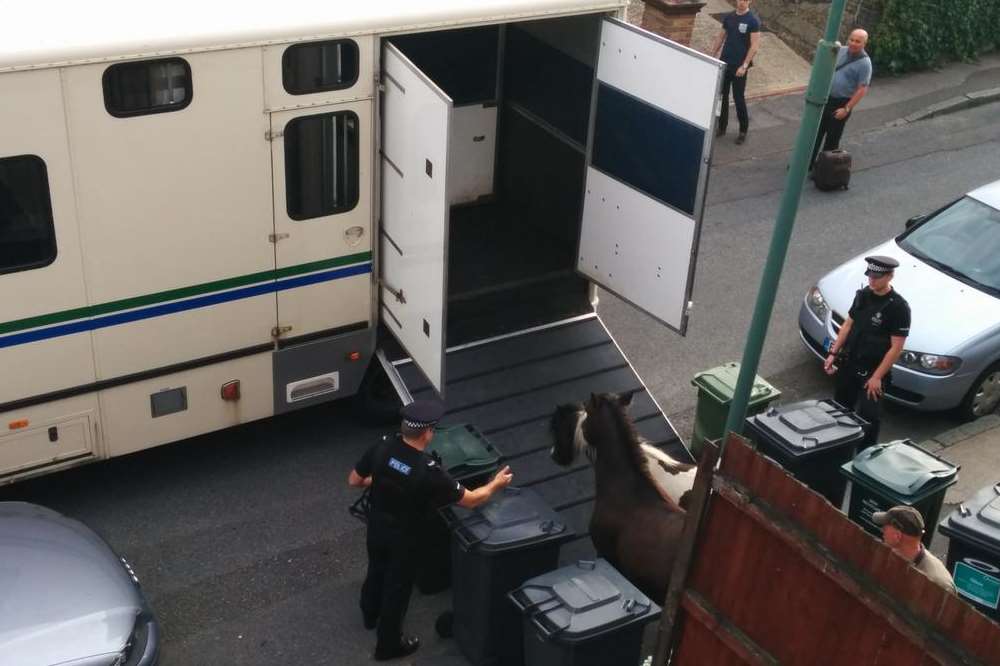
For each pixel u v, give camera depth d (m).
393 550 7.27
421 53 10.43
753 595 5.88
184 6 7.80
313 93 8.14
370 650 7.74
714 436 9.39
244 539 8.59
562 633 6.57
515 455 8.86
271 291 8.58
